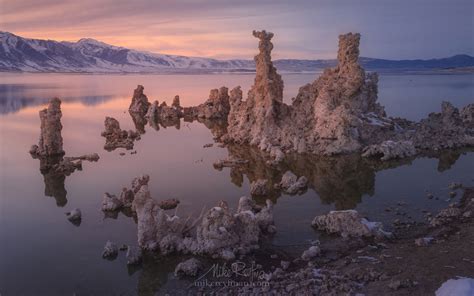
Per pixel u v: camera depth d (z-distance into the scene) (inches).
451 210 1460.4
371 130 2546.8
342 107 2411.4
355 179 1966.0
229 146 2755.9
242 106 2947.8
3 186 1971.0
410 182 1887.3
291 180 1876.2
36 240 1387.8
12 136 3181.6
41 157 2514.8
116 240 1375.5
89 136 3196.4
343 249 1240.8
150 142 2979.8
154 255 1242.0
